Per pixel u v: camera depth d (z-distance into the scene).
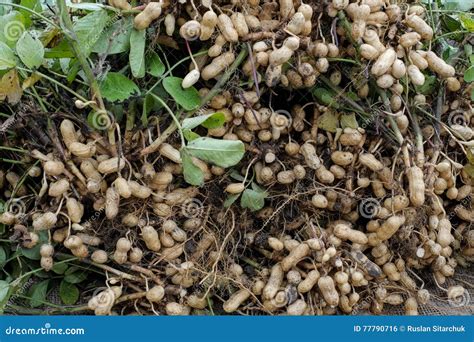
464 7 1.12
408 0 1.10
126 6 0.98
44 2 1.08
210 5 0.98
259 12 1.02
